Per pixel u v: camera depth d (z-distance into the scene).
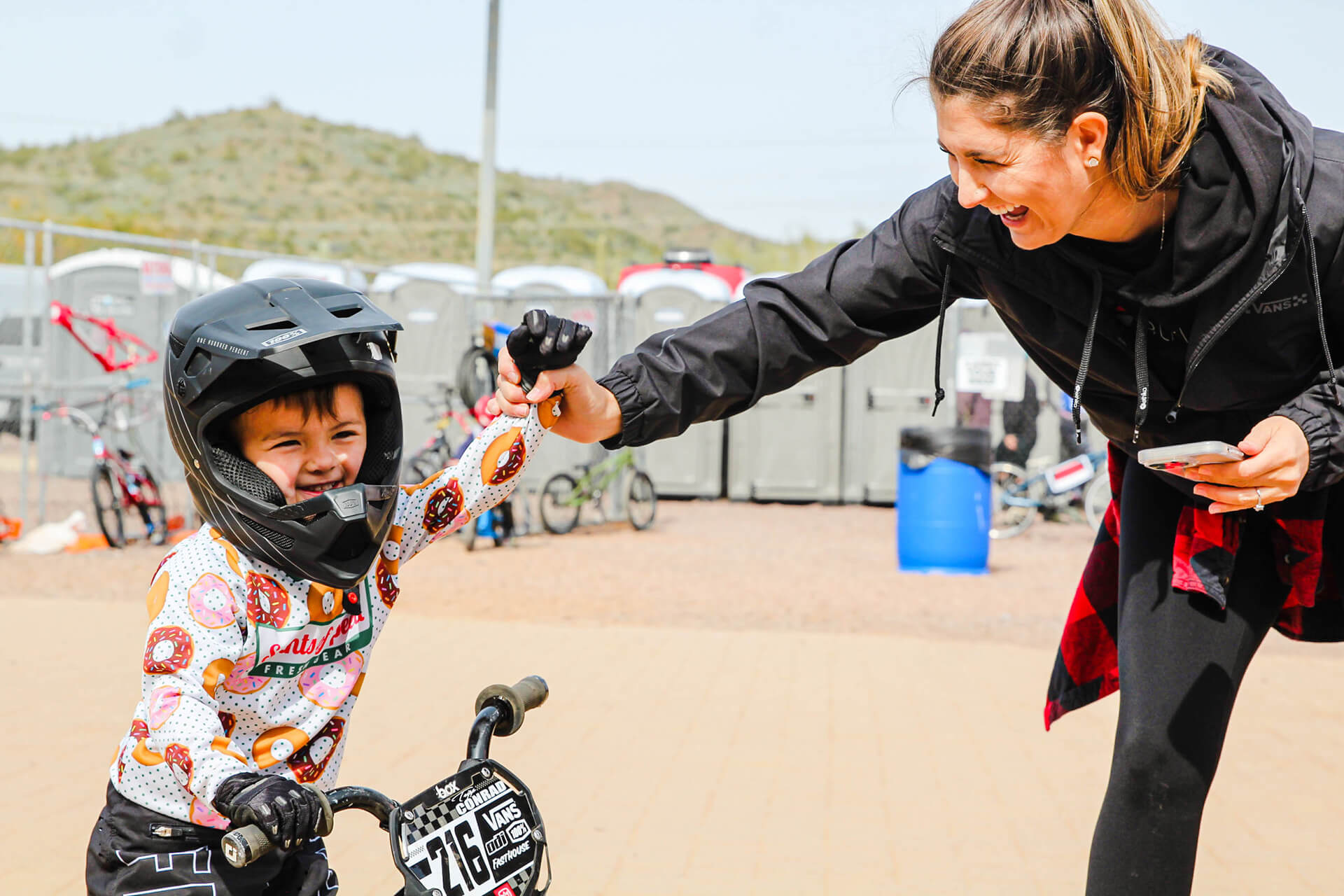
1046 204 2.03
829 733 5.74
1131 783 2.34
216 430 1.93
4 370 16.73
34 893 3.75
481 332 12.32
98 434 11.44
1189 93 1.97
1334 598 2.56
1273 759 5.36
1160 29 2.00
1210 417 2.36
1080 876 4.03
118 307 16.03
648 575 11.01
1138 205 2.07
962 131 2.01
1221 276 2.05
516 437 2.32
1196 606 2.38
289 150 133.62
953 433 11.45
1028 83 1.95
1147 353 2.27
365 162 136.00
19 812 4.46
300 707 2.01
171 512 13.34
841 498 17.27
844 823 4.52
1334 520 2.46
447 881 1.77
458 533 12.18
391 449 2.06
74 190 112.44
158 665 1.87
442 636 8.00
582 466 13.87
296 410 1.91
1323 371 2.18
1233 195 2.01
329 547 1.89
